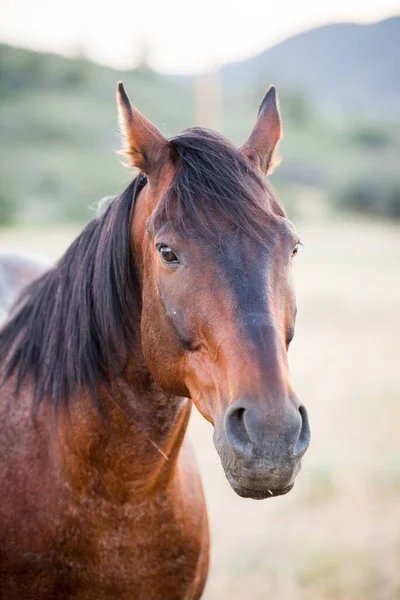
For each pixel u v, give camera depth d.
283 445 2.12
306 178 58.62
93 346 2.84
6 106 67.19
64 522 2.84
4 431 3.03
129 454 2.83
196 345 2.42
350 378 10.59
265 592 5.27
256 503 6.72
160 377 2.63
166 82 83.69
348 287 19.31
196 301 2.37
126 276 2.80
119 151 2.72
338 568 5.52
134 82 80.62
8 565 2.87
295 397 2.20
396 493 6.77
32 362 3.09
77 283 2.93
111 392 2.82
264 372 2.19
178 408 2.87
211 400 2.38
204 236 2.38
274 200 2.56
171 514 2.97
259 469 2.12
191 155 2.54
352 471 7.12
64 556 2.86
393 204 48.94
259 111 2.96
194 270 2.38
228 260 2.34
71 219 40.19
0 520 2.88
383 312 15.94
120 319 2.81
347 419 8.72
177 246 2.40
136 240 2.77
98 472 2.83
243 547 5.85
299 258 26.30
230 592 5.27
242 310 2.28
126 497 2.84
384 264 24.75
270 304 2.31
